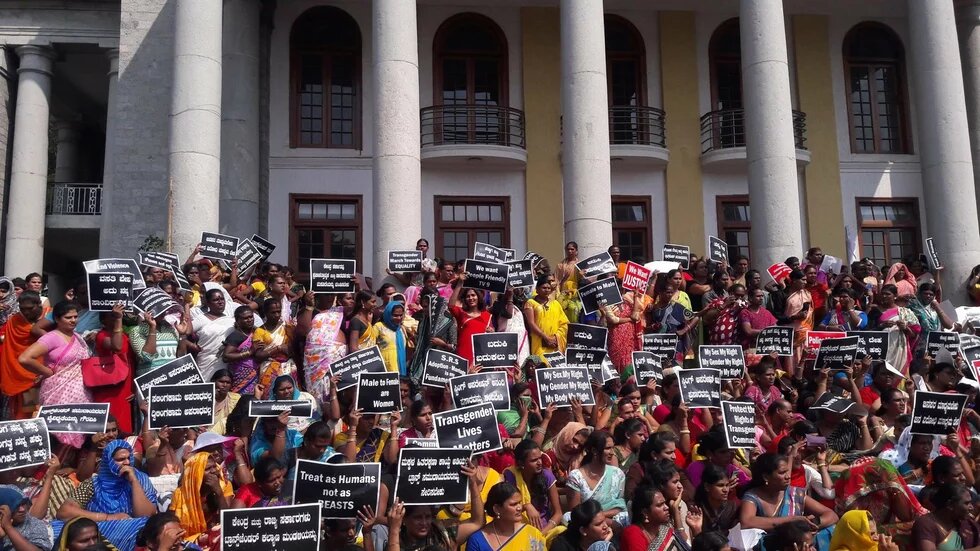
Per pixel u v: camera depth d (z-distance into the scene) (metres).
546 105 20.78
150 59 20.17
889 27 21.88
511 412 8.72
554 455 7.75
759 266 15.60
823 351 10.19
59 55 21.58
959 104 17.36
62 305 8.76
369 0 20.80
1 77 21.06
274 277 11.66
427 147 19.84
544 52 20.97
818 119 21.27
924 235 21.17
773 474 6.68
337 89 20.62
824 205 20.94
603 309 11.55
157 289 9.75
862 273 14.73
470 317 10.67
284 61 20.41
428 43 20.70
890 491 7.14
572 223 15.31
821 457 7.91
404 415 8.95
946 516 6.50
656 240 20.56
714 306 12.05
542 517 7.18
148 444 7.64
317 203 20.20
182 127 15.22
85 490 6.95
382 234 14.86
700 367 9.48
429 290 11.61
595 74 15.67
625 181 20.73
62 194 22.62
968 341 11.56
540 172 20.50
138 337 9.34
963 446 9.12
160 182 19.83
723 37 21.55
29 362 8.51
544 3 21.02
